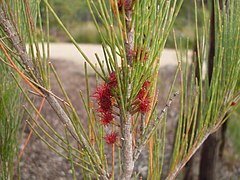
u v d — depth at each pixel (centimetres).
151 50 12
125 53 12
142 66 12
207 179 52
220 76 15
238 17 14
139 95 13
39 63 13
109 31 11
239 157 70
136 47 12
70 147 14
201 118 15
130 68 12
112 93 13
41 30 13
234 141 56
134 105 13
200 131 15
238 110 46
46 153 73
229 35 15
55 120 85
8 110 20
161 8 12
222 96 15
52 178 69
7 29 13
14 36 13
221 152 68
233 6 14
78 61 128
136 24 12
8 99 20
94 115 15
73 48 151
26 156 71
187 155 15
